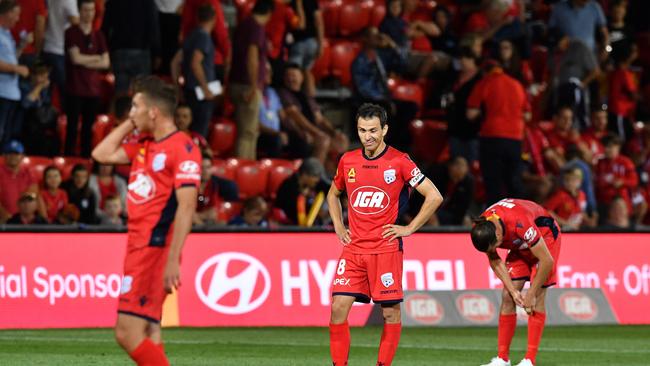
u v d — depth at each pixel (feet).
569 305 150.71
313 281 144.25
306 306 143.33
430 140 205.26
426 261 147.84
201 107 174.09
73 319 135.13
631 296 155.43
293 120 191.01
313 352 114.62
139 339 68.39
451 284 148.05
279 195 165.37
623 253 156.66
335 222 89.86
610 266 155.43
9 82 163.32
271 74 194.59
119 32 175.11
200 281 139.85
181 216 66.80
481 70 190.90
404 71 214.28
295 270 143.74
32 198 146.41
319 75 213.46
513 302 100.99
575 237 155.02
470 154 192.85
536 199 176.65
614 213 183.01
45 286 134.62
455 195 179.01
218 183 171.42
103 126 179.11
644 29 246.47
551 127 210.59
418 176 86.94
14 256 134.00
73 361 103.30
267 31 197.47
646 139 210.79
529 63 233.14
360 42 211.82
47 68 168.14
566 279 152.76
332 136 195.21
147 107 68.33
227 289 140.87
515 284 101.86
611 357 115.85
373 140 87.04
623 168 195.62
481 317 146.30
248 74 182.50
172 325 137.90
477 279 149.38
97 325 136.05
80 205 155.33
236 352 113.70
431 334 135.23
